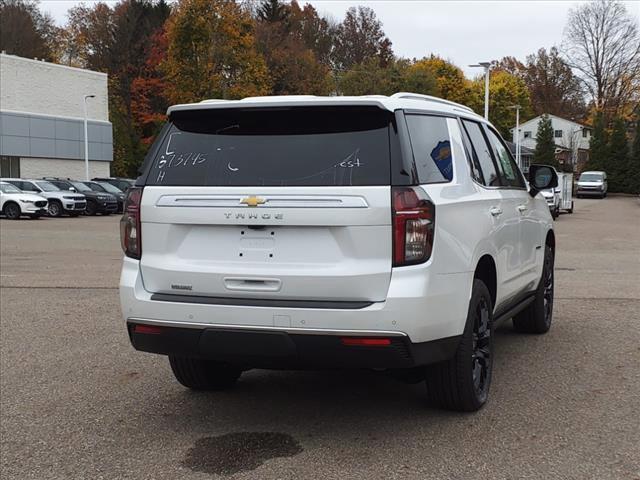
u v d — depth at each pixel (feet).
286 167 13.39
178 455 13.48
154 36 211.20
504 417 15.15
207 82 146.20
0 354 21.30
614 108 242.99
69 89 148.66
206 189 13.62
